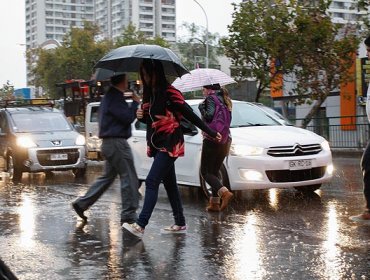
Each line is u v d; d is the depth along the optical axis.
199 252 6.38
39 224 8.16
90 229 7.72
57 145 15.20
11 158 15.34
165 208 9.45
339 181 13.06
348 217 8.26
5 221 8.44
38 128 16.08
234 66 26.09
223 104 8.71
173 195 7.42
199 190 11.68
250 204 9.69
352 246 6.49
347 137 25.44
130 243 6.86
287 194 10.77
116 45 51.66
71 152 15.29
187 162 10.51
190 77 8.84
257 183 9.57
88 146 20.59
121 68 7.47
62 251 6.52
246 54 25.16
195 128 10.52
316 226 7.66
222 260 6.04
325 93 25.36
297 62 25.17
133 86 18.66
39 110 16.88
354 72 26.97
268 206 9.45
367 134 24.62
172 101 6.96
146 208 7.11
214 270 5.68
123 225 7.43
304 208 9.15
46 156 15.08
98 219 8.45
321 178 10.02
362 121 25.75
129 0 145.00
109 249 6.58
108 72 7.76
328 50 24.78
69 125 16.59
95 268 5.80
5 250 6.58
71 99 26.36
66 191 12.09
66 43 52.16
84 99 24.84
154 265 5.89
